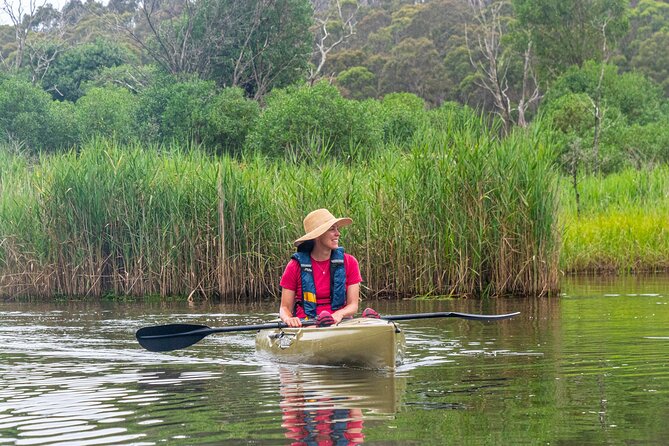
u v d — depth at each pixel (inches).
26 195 531.5
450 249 468.8
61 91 1547.7
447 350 281.0
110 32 1937.7
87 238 516.7
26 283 519.2
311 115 830.5
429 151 482.3
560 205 484.1
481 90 2070.6
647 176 827.4
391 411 188.5
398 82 2190.0
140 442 164.4
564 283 546.3
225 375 242.8
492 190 466.6
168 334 277.4
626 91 1663.4
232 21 1250.6
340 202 486.3
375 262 476.1
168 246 509.0
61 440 166.9
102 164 523.5
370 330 247.1
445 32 2361.0
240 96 1000.9
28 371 253.8
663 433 164.6
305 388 219.3
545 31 1955.0
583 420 176.7
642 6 2743.6
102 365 265.0
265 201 502.6
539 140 484.7
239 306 447.8
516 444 158.6
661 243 658.8
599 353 266.1
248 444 161.6
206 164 525.0
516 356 264.8
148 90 1051.3
